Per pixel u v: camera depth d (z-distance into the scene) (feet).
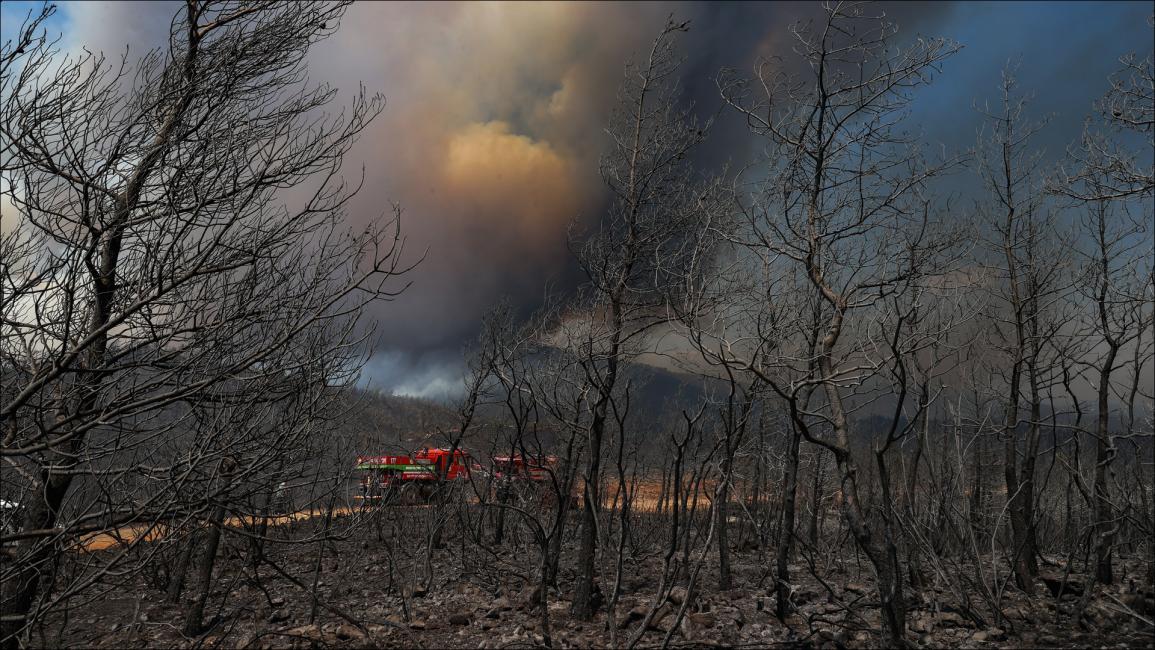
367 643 27.73
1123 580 32.09
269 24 21.71
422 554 39.17
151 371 20.07
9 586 19.12
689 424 21.67
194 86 19.98
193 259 18.54
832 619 28.71
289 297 19.84
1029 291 33.12
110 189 19.22
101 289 19.04
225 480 20.29
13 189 17.40
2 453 16.35
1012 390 32.45
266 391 20.16
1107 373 30.19
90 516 17.79
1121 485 29.48
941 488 33.06
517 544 43.65
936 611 29.01
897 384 23.32
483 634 28.53
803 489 44.34
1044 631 26.89
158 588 34.09
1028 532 31.76
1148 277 28.84
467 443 38.47
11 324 17.21
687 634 27.53
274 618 30.94
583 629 28.60
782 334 29.43
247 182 19.30
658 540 43.80
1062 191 29.63
